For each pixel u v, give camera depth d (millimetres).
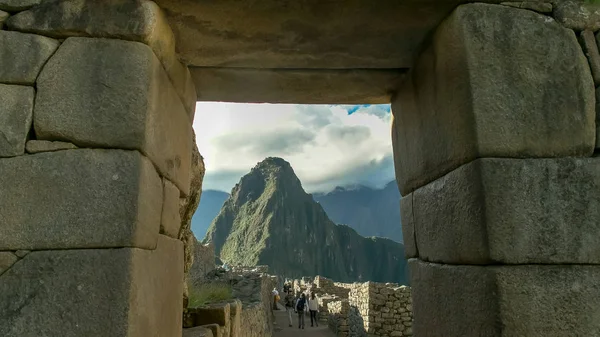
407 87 3236
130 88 2184
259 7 2436
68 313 1921
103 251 1993
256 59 3014
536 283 2115
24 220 2006
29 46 2193
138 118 2154
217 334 4445
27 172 2053
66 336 1896
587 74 2389
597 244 2176
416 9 2467
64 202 2031
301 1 2398
